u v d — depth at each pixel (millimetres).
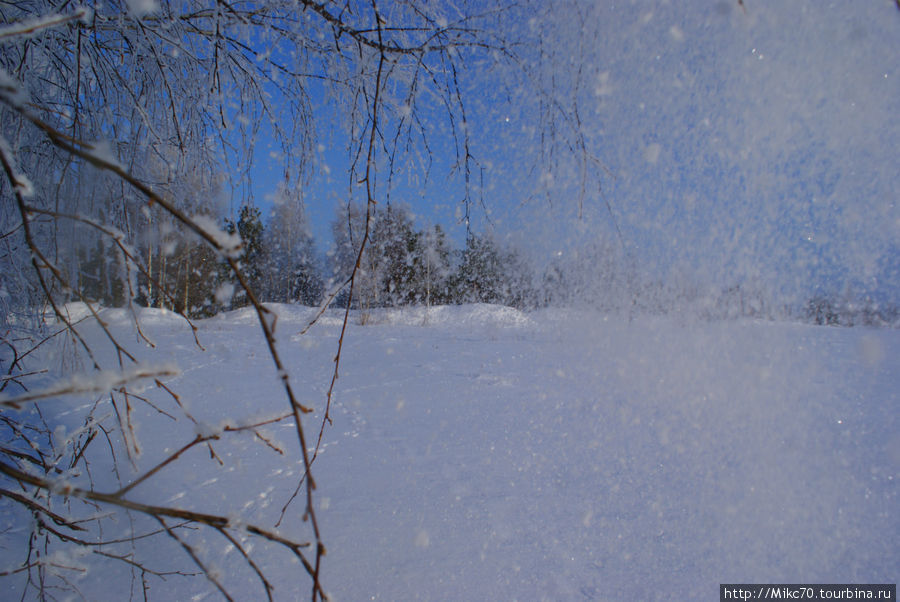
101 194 2203
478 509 2875
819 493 2633
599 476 3180
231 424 959
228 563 2436
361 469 3551
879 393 4547
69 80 2211
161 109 2527
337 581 2248
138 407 5219
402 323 14930
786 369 3650
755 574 2092
